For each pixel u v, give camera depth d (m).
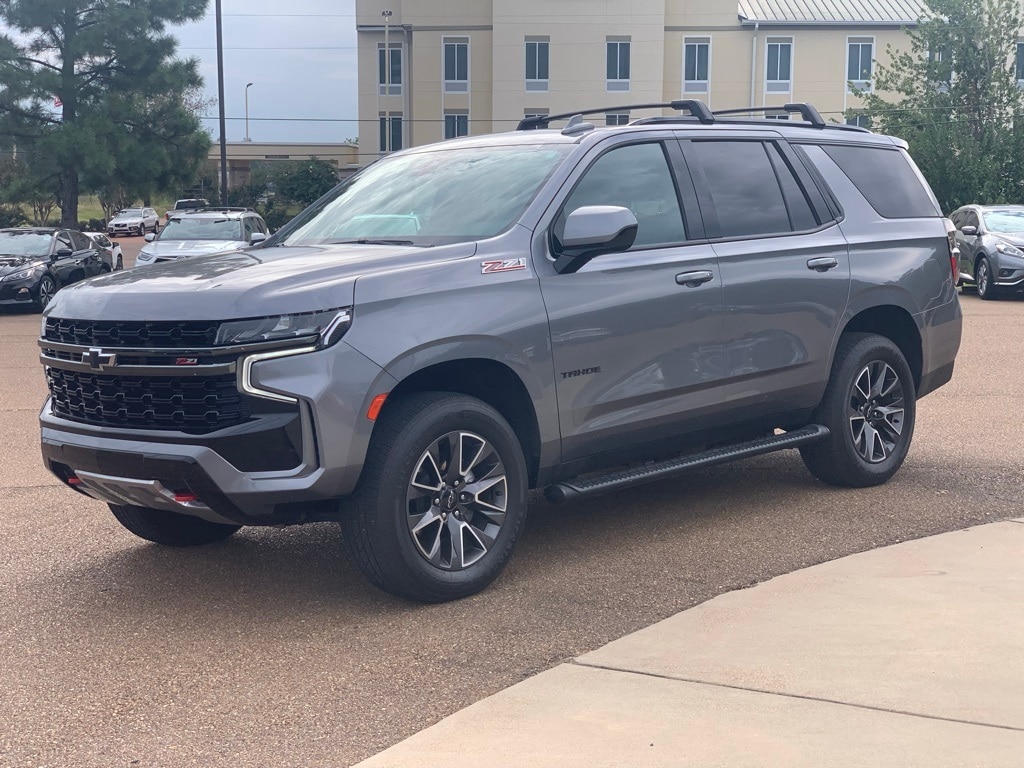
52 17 35.59
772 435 6.11
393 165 5.99
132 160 36.38
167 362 4.25
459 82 53.53
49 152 35.72
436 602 4.67
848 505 6.11
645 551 5.36
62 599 4.86
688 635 4.22
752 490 6.50
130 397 4.38
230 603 4.78
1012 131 33.41
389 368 4.36
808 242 6.04
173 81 36.44
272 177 58.31
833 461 6.29
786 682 3.77
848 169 6.51
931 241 6.74
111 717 3.69
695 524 5.81
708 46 52.22
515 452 4.80
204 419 4.24
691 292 5.40
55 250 21.02
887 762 3.20
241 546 5.64
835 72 52.03
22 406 9.90
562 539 5.61
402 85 54.09
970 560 5.05
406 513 4.47
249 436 4.17
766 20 51.56
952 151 33.41
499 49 52.03
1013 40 34.22
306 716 3.66
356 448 4.29
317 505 4.45
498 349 4.68
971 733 3.38
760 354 5.76
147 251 19.48
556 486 5.00
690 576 4.97
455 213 5.19
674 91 52.66
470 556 4.76
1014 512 5.91
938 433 8.00
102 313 4.42
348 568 5.23
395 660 4.10
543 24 51.75
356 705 3.73
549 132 5.62
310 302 4.25
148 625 4.53
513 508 4.84
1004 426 8.22
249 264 4.75
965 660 3.93
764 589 4.73
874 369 6.40
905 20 51.53
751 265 5.70
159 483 4.31
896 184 6.77
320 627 4.46
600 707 3.61
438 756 3.32
